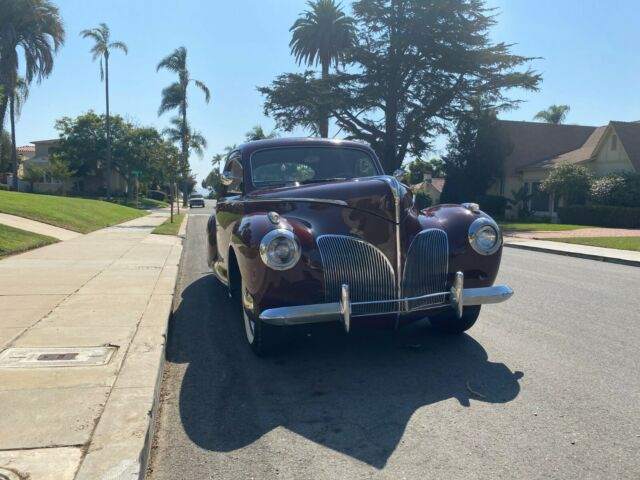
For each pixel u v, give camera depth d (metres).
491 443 3.49
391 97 35.28
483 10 33.38
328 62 44.78
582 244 17.14
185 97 48.62
